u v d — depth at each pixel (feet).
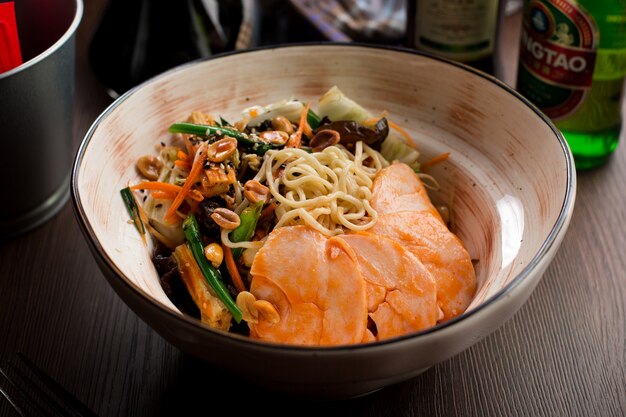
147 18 1.95
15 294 1.57
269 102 1.67
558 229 1.25
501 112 1.52
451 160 1.57
